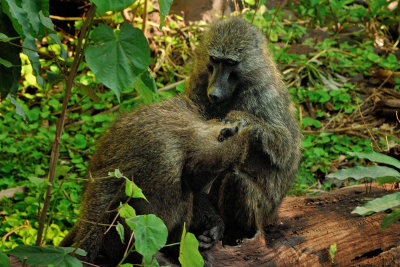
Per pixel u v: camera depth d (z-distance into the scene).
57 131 3.95
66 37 11.12
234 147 5.02
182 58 11.35
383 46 13.01
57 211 7.64
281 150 5.94
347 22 13.40
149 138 5.04
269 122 6.26
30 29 3.71
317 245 5.46
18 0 3.70
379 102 10.36
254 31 6.64
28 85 10.09
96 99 4.42
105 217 4.81
